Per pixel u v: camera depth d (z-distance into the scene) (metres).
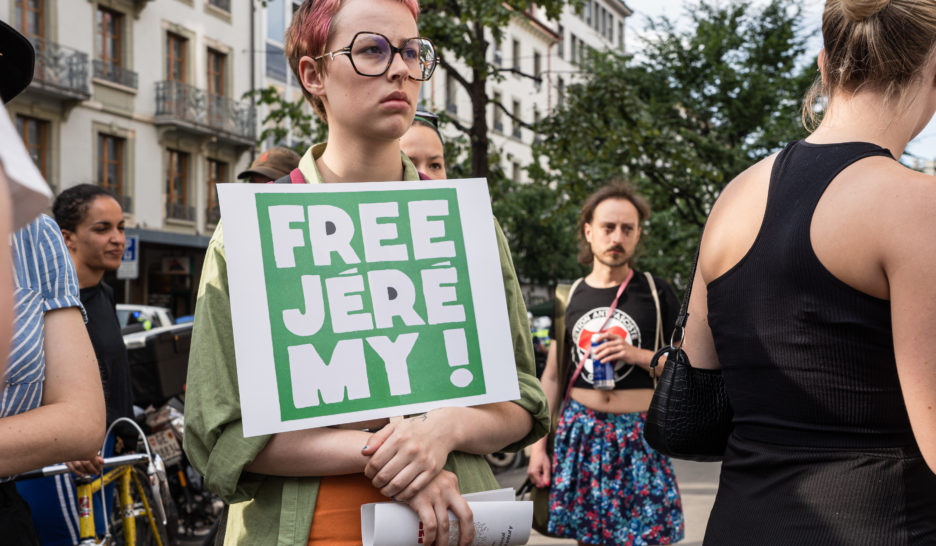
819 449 1.42
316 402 1.58
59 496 2.82
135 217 24.53
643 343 3.85
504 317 1.76
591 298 3.95
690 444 1.75
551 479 3.81
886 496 1.38
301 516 1.60
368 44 1.65
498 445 1.74
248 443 1.56
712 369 1.77
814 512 1.40
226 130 26.77
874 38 1.47
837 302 1.40
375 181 1.77
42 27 21.84
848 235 1.38
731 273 1.57
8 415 1.56
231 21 27.53
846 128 1.51
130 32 24.16
